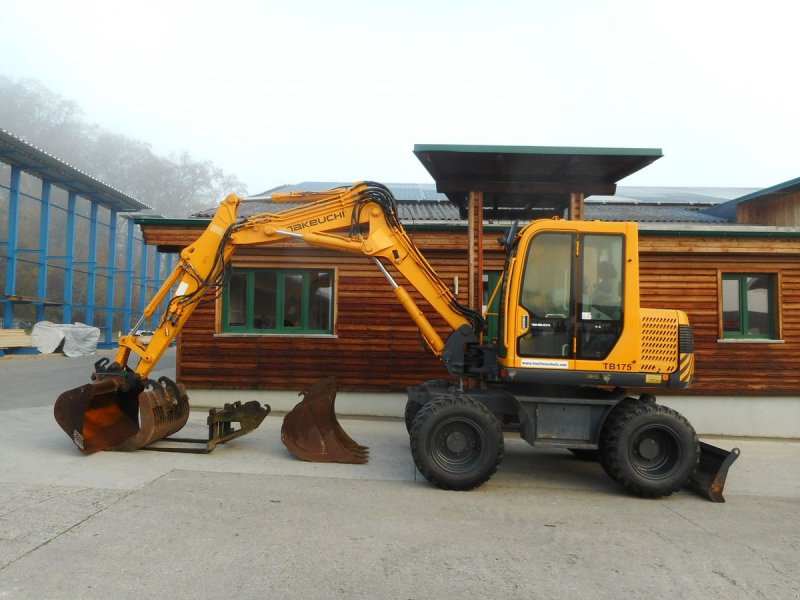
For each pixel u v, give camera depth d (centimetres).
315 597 338
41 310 2470
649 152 729
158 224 990
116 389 677
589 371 605
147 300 3781
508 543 441
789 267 1026
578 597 354
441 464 582
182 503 497
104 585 340
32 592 328
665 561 418
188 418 831
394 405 1012
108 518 452
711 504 581
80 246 4522
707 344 1020
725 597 361
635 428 588
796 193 1151
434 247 1002
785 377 1016
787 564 418
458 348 691
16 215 2327
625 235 614
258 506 500
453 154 750
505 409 643
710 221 1271
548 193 874
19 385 1263
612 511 543
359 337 1014
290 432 689
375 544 425
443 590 355
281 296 1028
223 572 365
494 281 1023
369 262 1017
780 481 689
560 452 819
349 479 607
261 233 710
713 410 1019
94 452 654
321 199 717
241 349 1010
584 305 611
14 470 579
